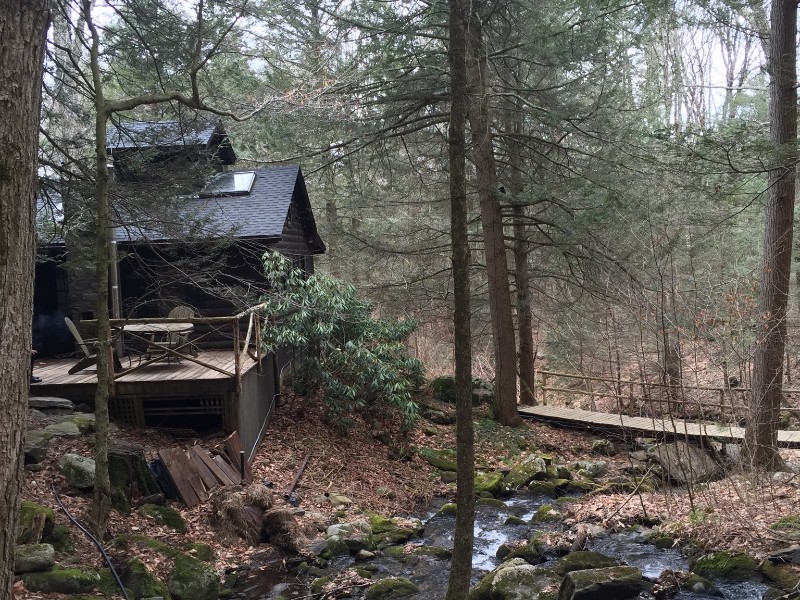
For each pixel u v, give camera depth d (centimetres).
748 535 668
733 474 919
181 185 898
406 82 1179
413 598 614
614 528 789
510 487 1023
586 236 1191
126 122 1157
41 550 504
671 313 907
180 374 872
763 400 895
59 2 696
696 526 734
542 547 736
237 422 841
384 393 1133
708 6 872
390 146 1384
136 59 803
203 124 899
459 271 405
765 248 902
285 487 863
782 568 598
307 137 1266
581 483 1022
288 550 704
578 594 565
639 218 1034
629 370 1523
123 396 838
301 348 1142
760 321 880
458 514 412
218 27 774
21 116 275
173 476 725
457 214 403
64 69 764
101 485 582
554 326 1592
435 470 1095
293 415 1143
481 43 1049
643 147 1119
